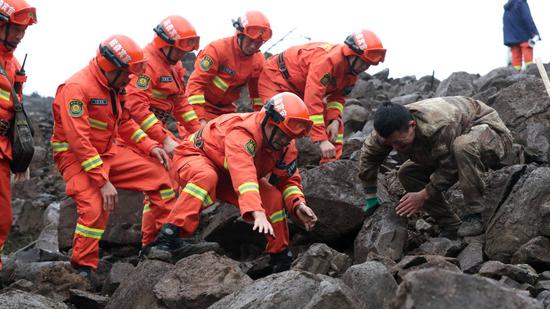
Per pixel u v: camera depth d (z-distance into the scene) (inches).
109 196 242.5
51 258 293.1
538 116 297.4
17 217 400.2
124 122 259.1
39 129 529.0
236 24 297.6
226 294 194.9
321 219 254.8
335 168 257.8
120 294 212.8
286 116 210.5
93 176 240.4
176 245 223.9
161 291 200.7
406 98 416.5
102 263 269.9
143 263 215.0
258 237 266.5
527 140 292.8
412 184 239.3
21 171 228.8
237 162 211.9
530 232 211.2
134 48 239.3
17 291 192.9
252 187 208.7
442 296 134.7
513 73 402.6
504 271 191.8
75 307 227.0
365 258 234.1
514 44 461.7
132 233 297.9
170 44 276.1
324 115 312.7
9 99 225.9
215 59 299.9
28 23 223.1
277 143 216.8
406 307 136.0
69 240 307.6
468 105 231.8
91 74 242.5
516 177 226.7
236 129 217.6
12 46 225.5
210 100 309.9
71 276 236.5
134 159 259.4
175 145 269.9
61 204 311.0
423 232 245.3
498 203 225.8
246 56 303.4
